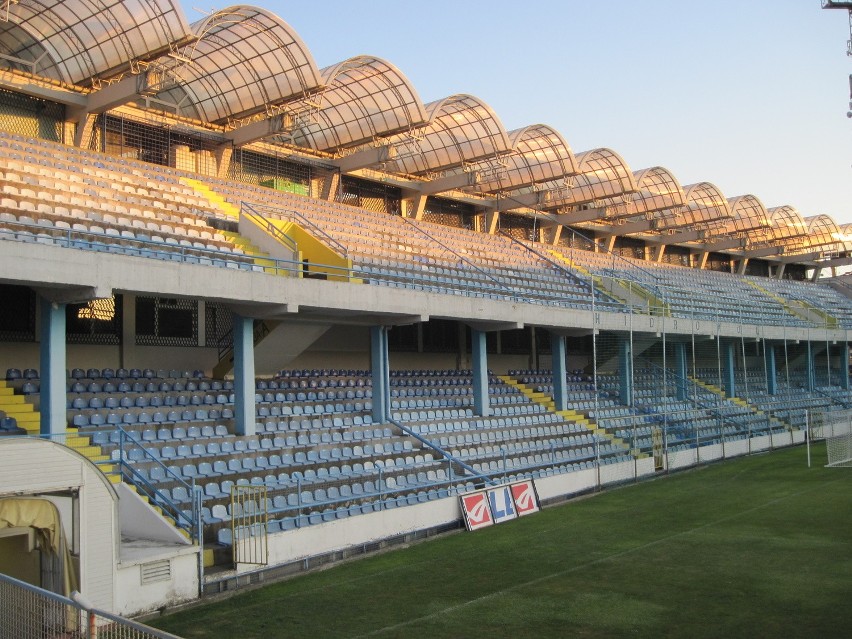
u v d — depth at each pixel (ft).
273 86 78.02
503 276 93.35
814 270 195.93
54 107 73.26
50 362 43.91
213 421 55.67
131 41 66.59
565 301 94.17
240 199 76.23
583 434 84.99
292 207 82.38
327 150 96.02
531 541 50.80
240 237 65.77
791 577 39.99
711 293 135.54
